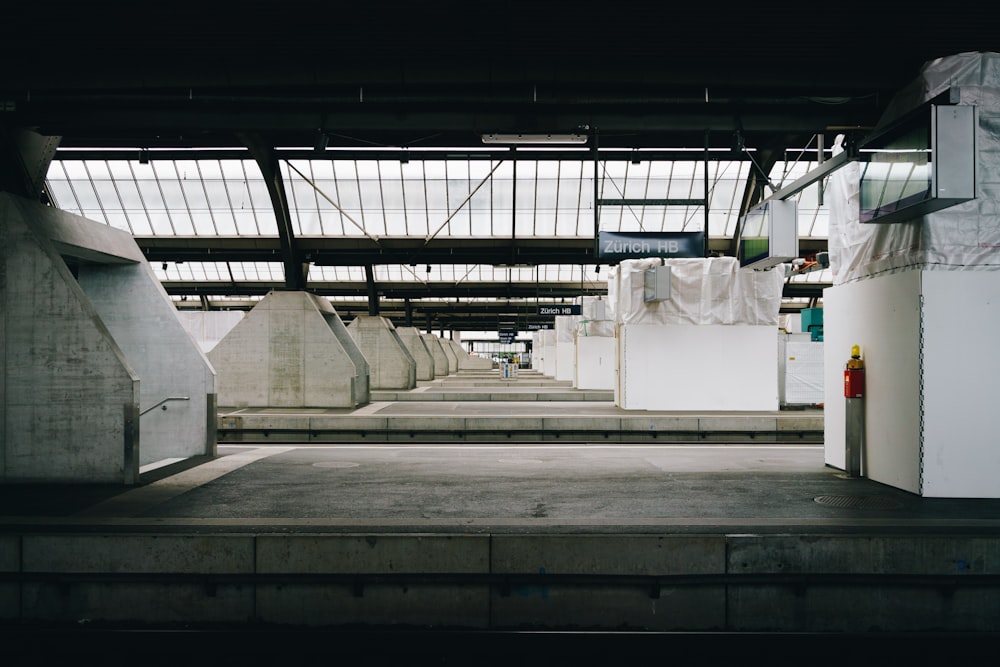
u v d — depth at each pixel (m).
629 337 17.38
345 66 7.95
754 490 7.62
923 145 6.36
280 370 19.28
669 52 7.60
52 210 8.88
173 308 10.69
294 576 5.55
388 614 5.55
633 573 5.52
